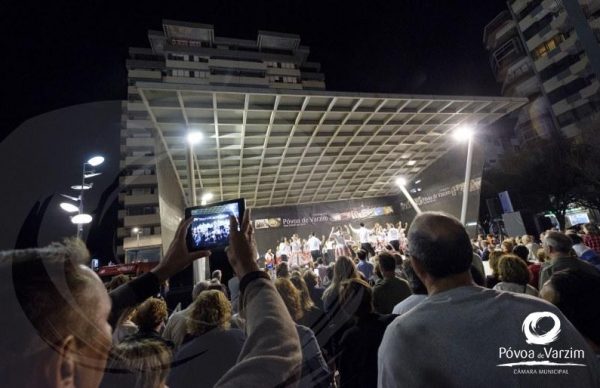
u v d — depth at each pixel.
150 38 44.56
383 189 34.62
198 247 1.57
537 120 44.09
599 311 2.15
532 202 29.22
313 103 18.92
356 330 2.60
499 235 19.66
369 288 2.73
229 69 46.84
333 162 26.81
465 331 1.42
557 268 3.68
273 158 24.06
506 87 47.69
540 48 40.75
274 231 31.27
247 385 0.78
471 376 1.32
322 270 13.11
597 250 8.45
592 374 1.37
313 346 1.80
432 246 1.69
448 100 20.00
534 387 1.30
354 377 2.53
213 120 18.05
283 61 50.78
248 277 1.15
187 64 44.81
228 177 25.23
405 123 22.70
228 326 1.90
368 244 18.31
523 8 41.84
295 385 0.90
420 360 1.42
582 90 37.22
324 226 32.88
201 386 1.59
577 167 24.83
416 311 1.61
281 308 1.07
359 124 21.98
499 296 1.53
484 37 48.25
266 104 17.97
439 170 30.50
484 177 32.31
